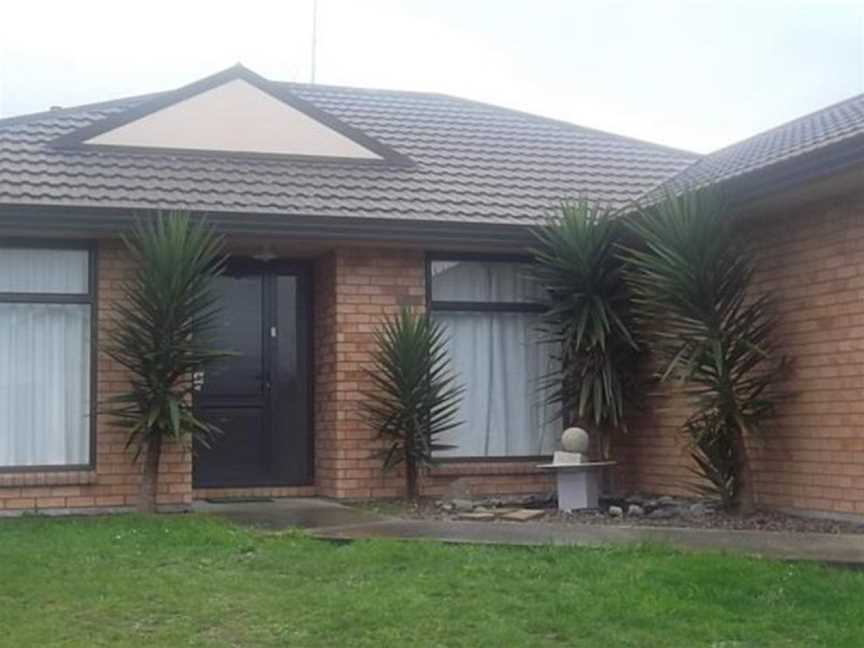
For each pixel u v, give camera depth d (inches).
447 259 487.2
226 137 499.2
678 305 397.7
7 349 431.2
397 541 325.4
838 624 241.4
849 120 455.5
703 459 417.4
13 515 414.0
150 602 263.0
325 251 479.8
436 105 629.9
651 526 369.1
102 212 419.2
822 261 390.3
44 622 246.8
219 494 484.4
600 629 240.2
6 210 408.5
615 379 462.6
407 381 453.7
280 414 494.6
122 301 434.3
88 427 433.4
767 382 400.5
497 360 494.9
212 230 430.0
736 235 423.2
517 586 273.3
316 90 624.7
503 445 492.4
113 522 374.6
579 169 547.5
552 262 462.9
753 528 363.9
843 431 379.2
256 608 257.0
